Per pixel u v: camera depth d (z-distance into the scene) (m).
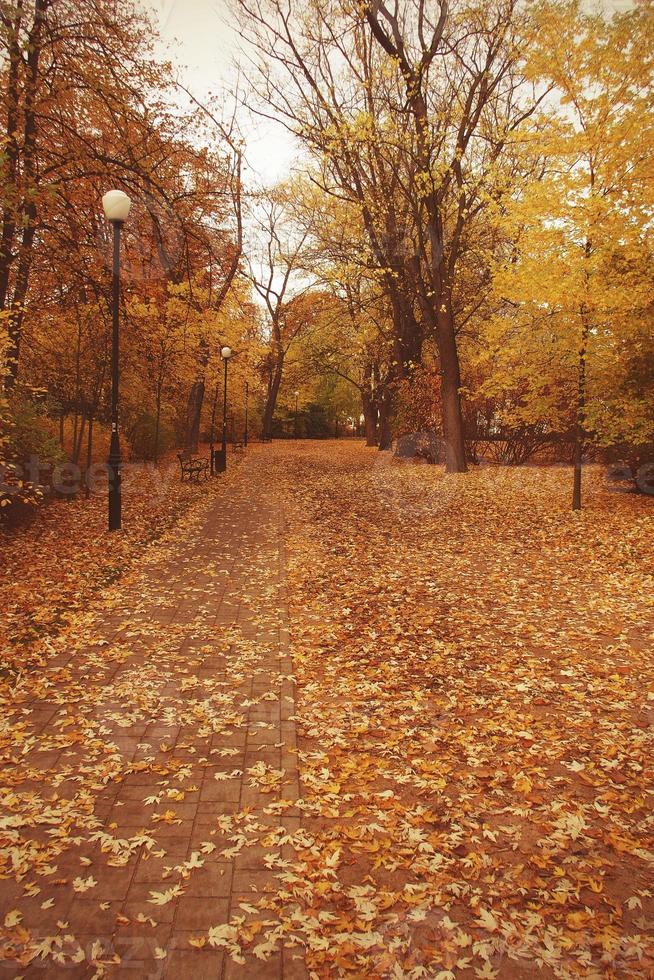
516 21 15.10
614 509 12.52
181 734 4.27
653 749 4.21
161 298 17.70
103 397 17.91
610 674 5.44
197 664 5.47
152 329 17.45
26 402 12.21
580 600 7.53
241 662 5.55
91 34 11.52
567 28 10.29
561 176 10.80
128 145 12.00
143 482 17.59
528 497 14.61
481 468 20.58
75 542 10.05
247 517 13.12
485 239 19.28
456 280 20.08
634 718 4.68
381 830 3.34
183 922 2.67
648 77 10.27
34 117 11.47
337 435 56.84
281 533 11.48
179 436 29.06
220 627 6.42
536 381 12.10
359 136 16.61
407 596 7.70
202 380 23.02
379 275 20.22
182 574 8.38
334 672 5.46
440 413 23.28
